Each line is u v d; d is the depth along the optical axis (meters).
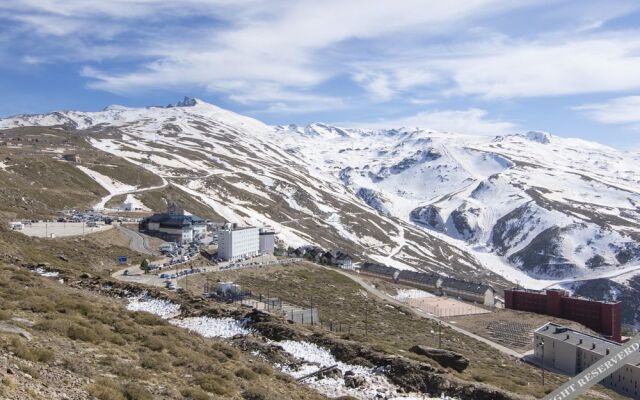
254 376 33.50
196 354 34.56
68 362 23.86
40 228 145.75
